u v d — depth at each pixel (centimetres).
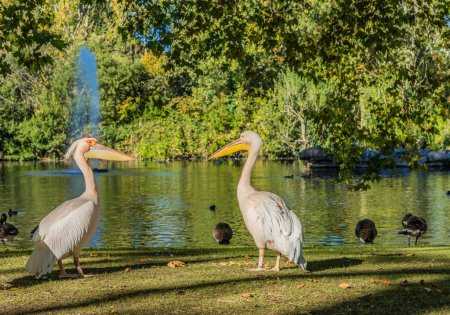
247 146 1041
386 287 888
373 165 2073
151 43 2062
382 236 2294
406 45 2578
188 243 2169
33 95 7638
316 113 2169
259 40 2108
